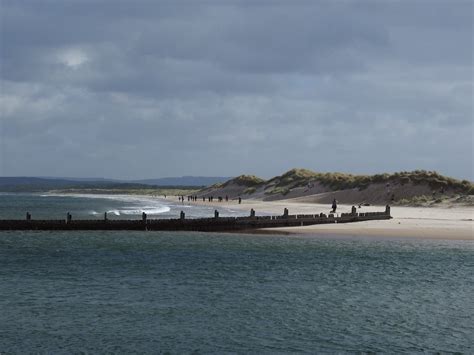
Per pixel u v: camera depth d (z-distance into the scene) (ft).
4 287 107.65
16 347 73.00
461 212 355.77
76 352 71.46
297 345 74.28
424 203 451.94
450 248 166.09
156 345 74.02
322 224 245.04
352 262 139.44
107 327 81.35
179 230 222.89
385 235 200.54
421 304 95.61
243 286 109.91
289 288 108.17
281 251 160.15
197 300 97.76
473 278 118.83
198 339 76.38
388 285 111.24
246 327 81.76
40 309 90.84
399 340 76.48
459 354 71.51
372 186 523.70
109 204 587.27
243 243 179.73
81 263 137.90
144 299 98.22
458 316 88.17
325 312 90.17
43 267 131.54
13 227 216.13
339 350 72.54
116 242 182.80
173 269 129.29
